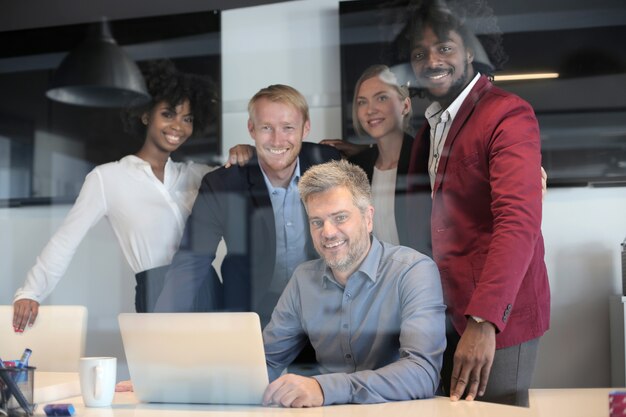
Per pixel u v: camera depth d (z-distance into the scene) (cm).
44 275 250
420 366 144
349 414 117
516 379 179
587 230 208
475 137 200
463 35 215
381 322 169
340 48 229
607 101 210
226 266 238
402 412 119
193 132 243
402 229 211
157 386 131
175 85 248
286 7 235
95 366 128
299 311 177
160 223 244
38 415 120
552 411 175
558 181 210
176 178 245
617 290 206
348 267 171
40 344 194
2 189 259
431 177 211
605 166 208
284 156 232
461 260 197
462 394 163
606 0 212
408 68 219
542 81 212
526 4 214
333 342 172
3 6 265
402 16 221
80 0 258
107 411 124
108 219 249
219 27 243
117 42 252
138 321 132
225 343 128
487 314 164
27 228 255
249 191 236
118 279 247
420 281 167
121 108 252
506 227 179
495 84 214
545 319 185
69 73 259
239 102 241
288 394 126
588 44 212
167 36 250
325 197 174
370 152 222
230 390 129
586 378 203
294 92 233
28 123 260
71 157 253
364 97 224
